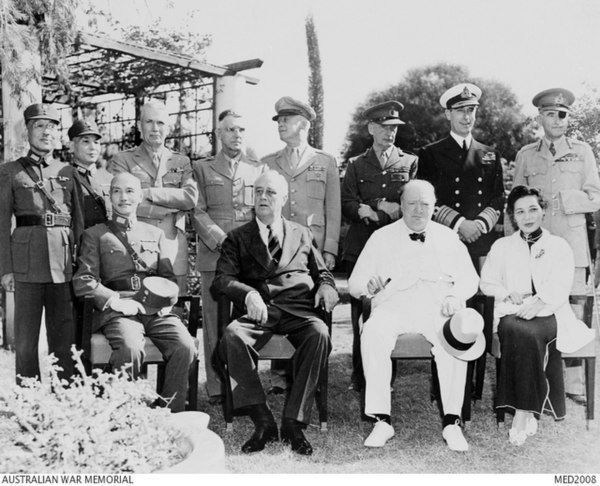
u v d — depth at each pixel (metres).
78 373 4.41
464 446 3.90
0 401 2.50
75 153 5.04
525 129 17.72
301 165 5.15
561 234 4.81
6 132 5.75
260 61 8.39
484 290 4.54
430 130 18.80
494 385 5.10
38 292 4.57
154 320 4.18
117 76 9.25
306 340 3.99
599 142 8.68
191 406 4.19
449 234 4.61
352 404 4.82
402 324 4.29
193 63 8.21
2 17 5.15
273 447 3.92
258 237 4.32
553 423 4.37
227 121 4.92
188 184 4.82
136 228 4.42
